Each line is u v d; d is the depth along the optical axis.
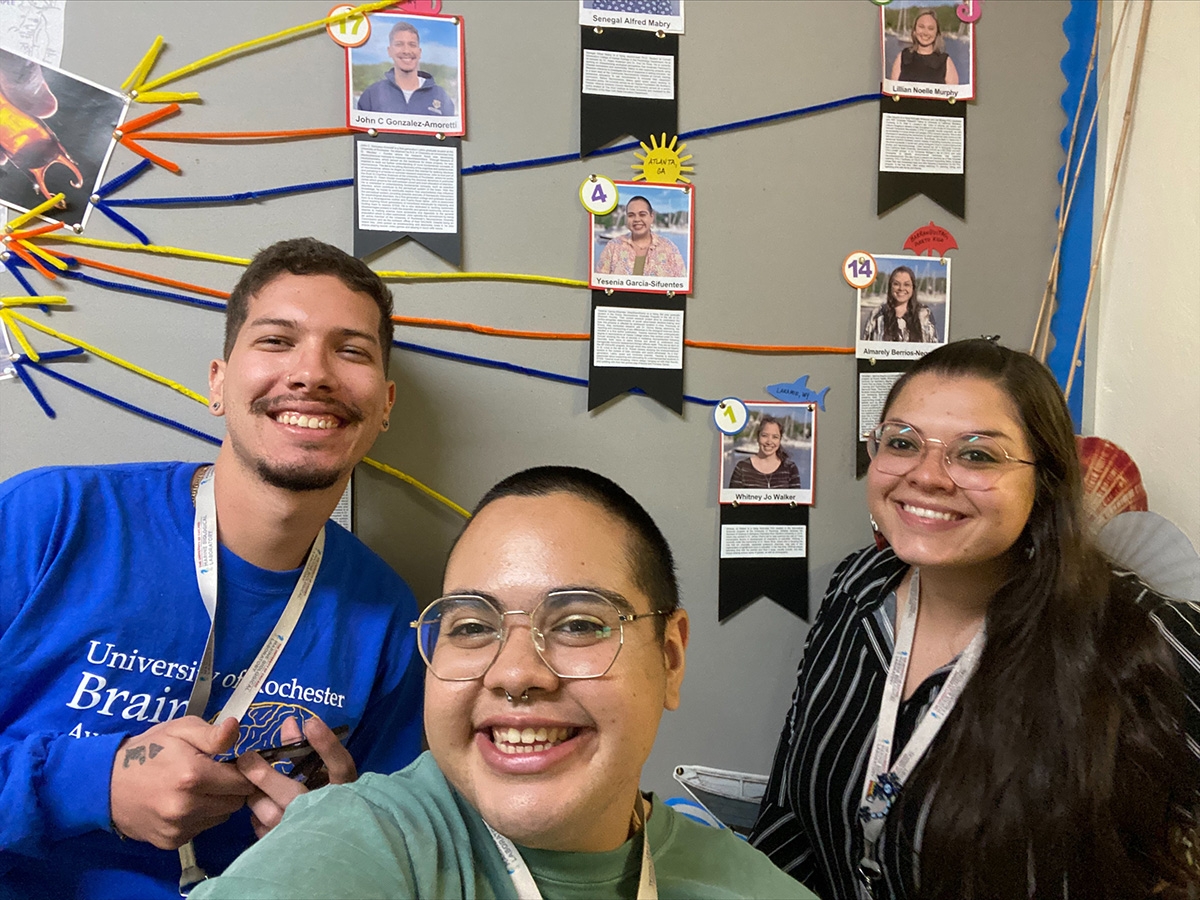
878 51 1.35
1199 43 1.23
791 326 1.35
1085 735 0.87
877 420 1.38
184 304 1.16
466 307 1.23
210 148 1.15
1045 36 1.41
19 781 0.78
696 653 1.34
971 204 1.41
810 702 1.14
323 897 0.46
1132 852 0.88
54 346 1.13
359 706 1.00
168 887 0.92
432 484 1.23
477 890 0.58
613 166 1.27
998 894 0.87
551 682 0.55
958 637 1.01
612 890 0.63
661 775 1.33
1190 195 1.24
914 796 0.94
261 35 1.15
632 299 1.29
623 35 1.26
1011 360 0.97
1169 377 1.28
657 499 1.31
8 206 1.09
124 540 0.90
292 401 0.87
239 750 0.93
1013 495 0.91
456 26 1.20
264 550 0.94
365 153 1.18
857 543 1.38
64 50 1.10
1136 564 1.15
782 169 1.33
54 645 0.86
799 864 1.15
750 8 1.30
